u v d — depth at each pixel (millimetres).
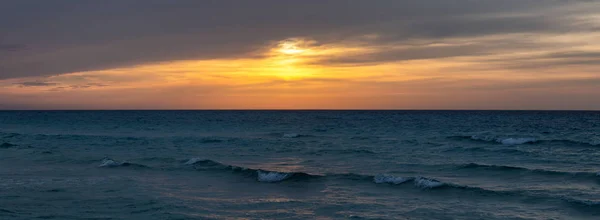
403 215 14055
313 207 15203
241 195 17062
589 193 16469
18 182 19125
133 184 18875
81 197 16391
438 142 36031
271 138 41750
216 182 19469
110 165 23578
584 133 46781
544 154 27969
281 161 26219
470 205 15125
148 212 14406
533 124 67688
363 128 58469
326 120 89875
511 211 14305
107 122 79250
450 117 106688
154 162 25031
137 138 40156
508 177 19891
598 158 26141
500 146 32375
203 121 84688
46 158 26625
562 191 16844
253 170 20938
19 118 102438
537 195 16094
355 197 16562
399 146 33344
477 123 71562
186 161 24859
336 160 26328
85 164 24297
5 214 13984
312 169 23031
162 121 84125
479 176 20375
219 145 35250
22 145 33531
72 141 37750
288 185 18766
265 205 15523
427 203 15492
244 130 56062
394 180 18672
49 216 13867
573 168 22469
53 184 18734
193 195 16953
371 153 29094
